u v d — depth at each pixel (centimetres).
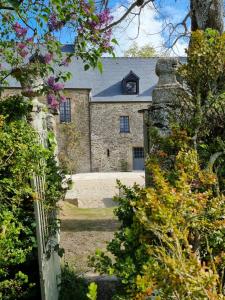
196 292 155
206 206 283
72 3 346
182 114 402
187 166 312
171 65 439
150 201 231
